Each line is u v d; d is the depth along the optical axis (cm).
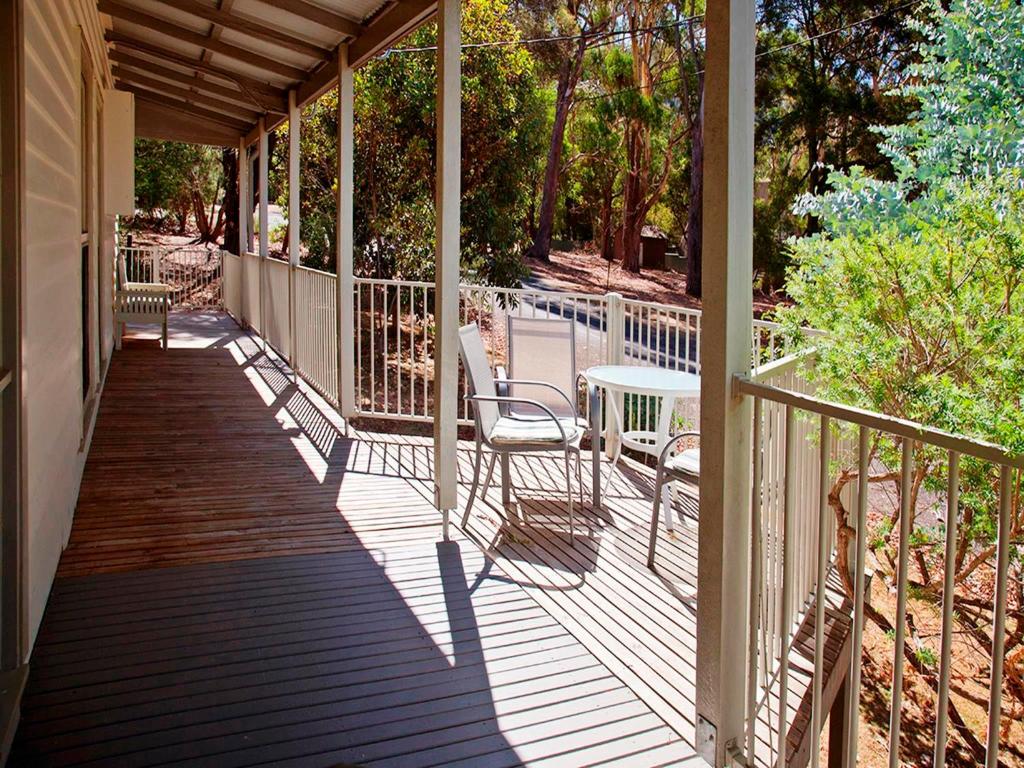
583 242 2325
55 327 318
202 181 2073
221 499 441
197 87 808
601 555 377
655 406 584
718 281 212
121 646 275
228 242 1680
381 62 989
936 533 355
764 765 226
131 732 226
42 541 284
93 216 544
